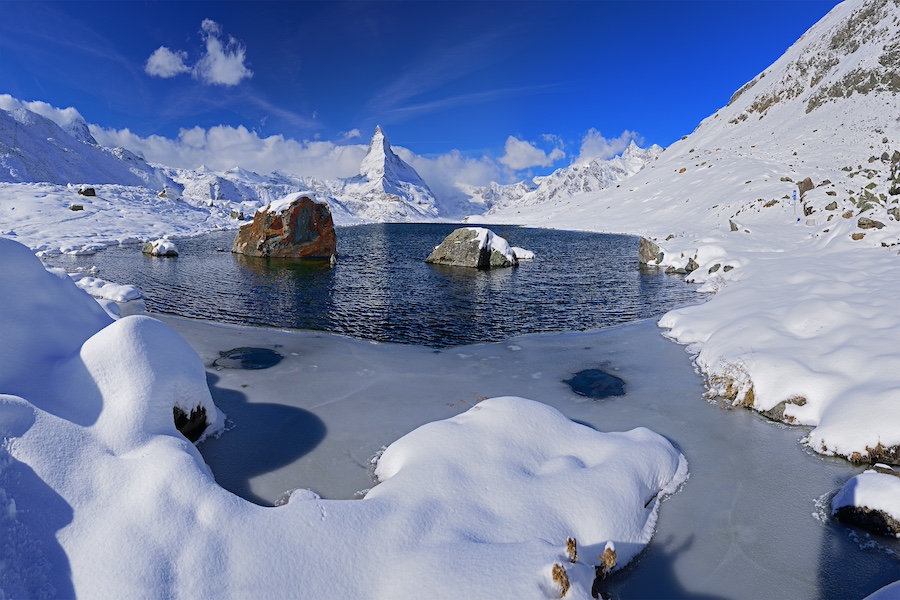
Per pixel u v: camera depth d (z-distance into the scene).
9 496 3.89
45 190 39.78
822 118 61.34
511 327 12.63
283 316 13.47
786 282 12.29
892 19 64.56
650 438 6.25
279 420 7.12
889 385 6.44
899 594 3.46
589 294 17.09
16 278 6.13
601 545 4.52
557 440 5.98
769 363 7.91
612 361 9.99
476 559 3.87
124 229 34.41
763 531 4.94
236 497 4.49
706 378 8.97
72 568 3.64
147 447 4.92
